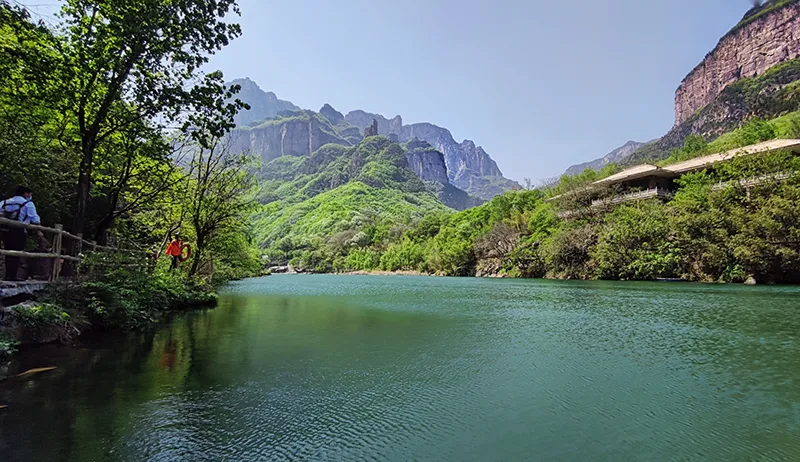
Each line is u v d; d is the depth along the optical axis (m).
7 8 8.44
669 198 41.72
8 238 7.84
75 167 12.33
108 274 10.29
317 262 102.75
